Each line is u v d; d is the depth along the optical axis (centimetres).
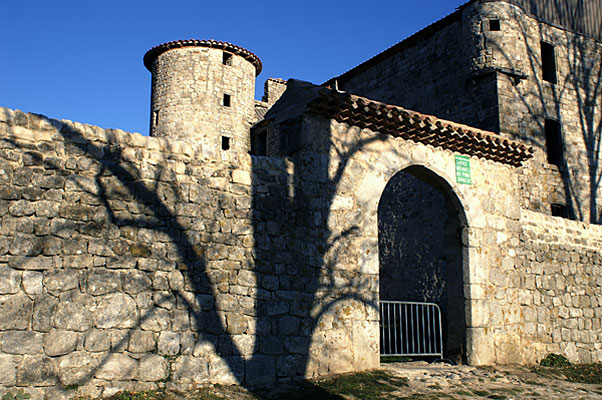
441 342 888
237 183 671
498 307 900
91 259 555
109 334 552
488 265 902
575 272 1053
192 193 634
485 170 938
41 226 532
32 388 502
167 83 2792
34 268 521
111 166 585
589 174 1460
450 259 906
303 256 705
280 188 704
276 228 689
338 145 766
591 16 1562
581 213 1416
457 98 1339
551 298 995
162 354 582
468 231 888
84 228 556
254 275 661
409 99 1469
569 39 1494
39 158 542
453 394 674
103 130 589
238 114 2861
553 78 1444
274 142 880
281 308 673
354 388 650
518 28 1333
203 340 610
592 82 1524
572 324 1020
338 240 740
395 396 639
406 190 1284
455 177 891
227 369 620
